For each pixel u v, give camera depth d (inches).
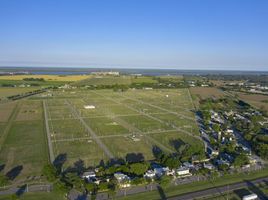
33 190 2632.9
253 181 2957.7
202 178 3009.4
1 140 4227.4
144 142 4291.3
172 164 3142.2
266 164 3476.9
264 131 5211.6
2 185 2667.3
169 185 2800.2
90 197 2507.4
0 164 3280.0
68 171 3115.2
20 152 3713.1
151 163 3385.8
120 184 2728.8
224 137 4559.5
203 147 3890.3
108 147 3996.1
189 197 2564.0
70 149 3873.0
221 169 3218.5
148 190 2689.5
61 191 2468.0
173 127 5329.7
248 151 3853.3
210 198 2564.0
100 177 2908.5
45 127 5093.5
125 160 3489.2
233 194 2657.5
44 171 2837.1
